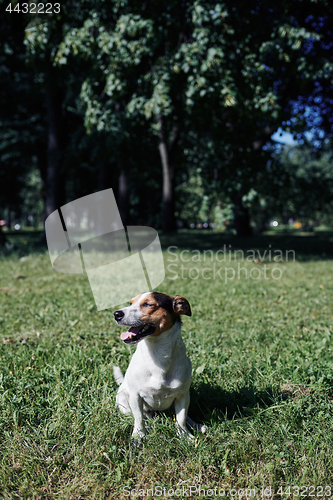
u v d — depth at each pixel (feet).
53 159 53.31
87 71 43.65
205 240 60.80
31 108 69.56
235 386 11.47
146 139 50.39
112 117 35.14
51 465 8.14
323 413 9.93
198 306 20.93
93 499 7.25
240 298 23.21
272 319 18.79
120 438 9.01
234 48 32.68
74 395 10.59
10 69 63.10
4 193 99.66
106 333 16.16
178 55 30.22
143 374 8.93
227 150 35.24
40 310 19.98
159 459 8.42
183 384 8.98
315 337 15.62
